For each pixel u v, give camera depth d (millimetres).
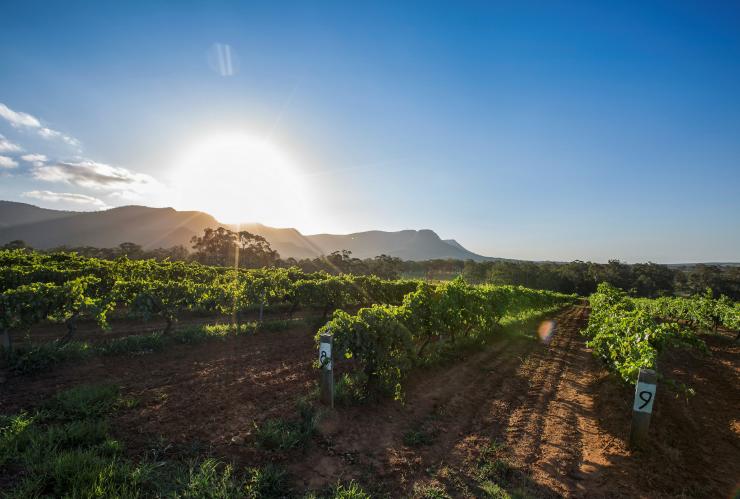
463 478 5082
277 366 9102
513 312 23156
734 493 4988
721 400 9211
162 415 5938
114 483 3967
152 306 10711
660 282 94938
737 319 19281
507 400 8461
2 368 7430
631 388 8852
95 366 8062
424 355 11062
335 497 4312
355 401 7215
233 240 85062
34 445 4465
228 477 4414
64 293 8859
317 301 16875
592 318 17188
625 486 5062
